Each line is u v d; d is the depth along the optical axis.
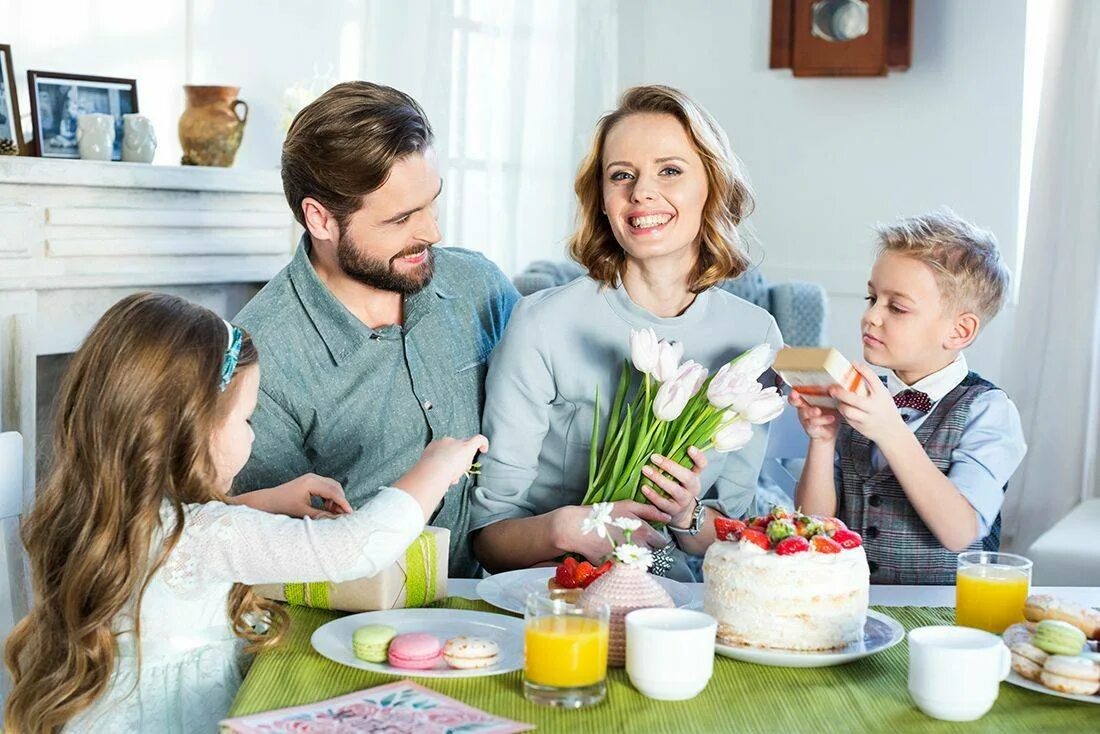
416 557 1.49
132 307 1.38
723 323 1.80
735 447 1.60
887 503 1.79
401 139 1.71
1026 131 4.40
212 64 3.59
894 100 4.55
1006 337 4.20
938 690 1.15
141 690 1.37
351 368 1.84
